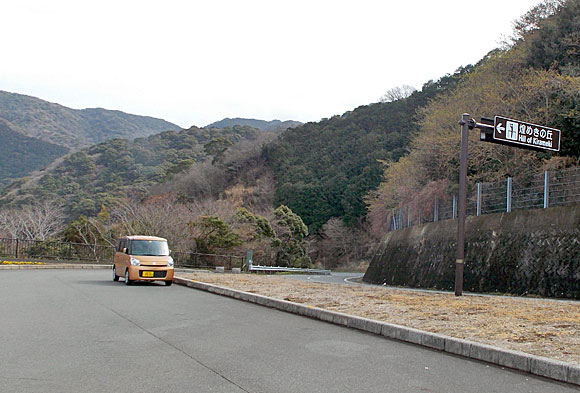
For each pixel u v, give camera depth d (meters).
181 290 14.66
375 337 7.31
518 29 29.38
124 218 39.88
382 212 40.53
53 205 52.03
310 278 31.34
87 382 4.70
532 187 17.95
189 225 41.03
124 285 15.79
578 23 25.09
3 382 4.64
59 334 7.04
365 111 76.31
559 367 5.04
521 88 24.59
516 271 16.59
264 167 74.38
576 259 14.77
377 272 27.92
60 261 28.48
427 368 5.47
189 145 95.88
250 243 45.62
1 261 24.14
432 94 66.56
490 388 4.73
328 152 71.62
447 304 9.92
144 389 4.50
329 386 4.67
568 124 20.56
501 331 6.87
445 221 22.42
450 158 25.61
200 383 4.71
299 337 7.18
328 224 63.97
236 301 11.84
